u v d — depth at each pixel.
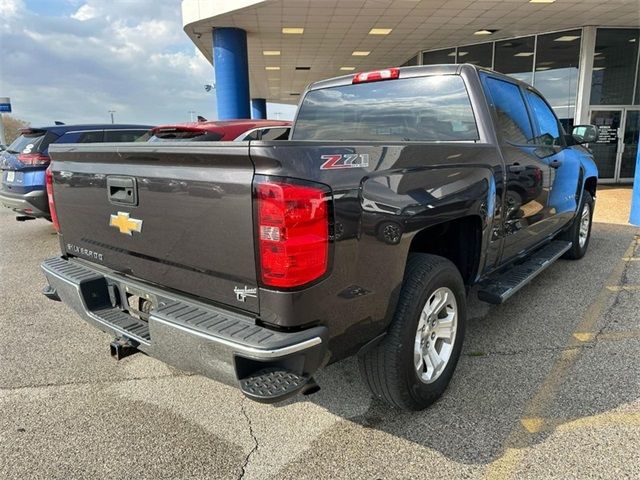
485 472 2.34
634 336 3.81
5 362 3.61
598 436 2.58
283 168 1.92
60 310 4.71
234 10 12.28
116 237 2.70
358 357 2.68
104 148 2.57
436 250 3.29
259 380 2.00
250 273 2.05
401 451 2.52
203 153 2.06
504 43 15.88
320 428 2.74
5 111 35.16
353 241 2.16
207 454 2.54
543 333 3.91
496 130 3.44
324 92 4.21
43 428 2.78
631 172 15.11
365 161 2.25
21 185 7.45
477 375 3.25
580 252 6.04
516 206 3.65
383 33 14.87
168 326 2.17
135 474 2.39
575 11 12.46
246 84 14.43
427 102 3.65
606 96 14.54
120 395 3.14
